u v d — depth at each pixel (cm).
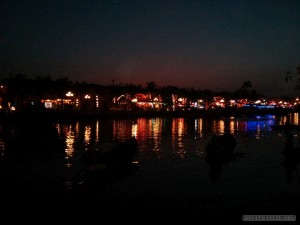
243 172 2066
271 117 11150
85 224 1221
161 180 1855
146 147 3262
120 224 1224
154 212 1337
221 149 2620
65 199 1506
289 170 2120
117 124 6562
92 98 9606
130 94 10900
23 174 1984
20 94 7906
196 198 1520
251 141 3894
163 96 12400
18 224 1220
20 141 3641
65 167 2205
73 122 6856
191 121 8100
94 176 1936
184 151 2983
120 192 1619
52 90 8569
